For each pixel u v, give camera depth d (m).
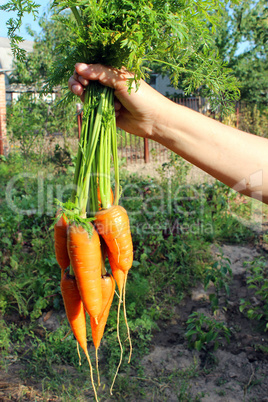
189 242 1.67
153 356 1.14
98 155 0.71
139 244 1.61
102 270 0.78
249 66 4.83
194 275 1.52
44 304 1.28
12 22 0.66
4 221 1.69
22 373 1.07
